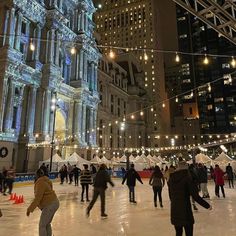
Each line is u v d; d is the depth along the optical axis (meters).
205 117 130.50
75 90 58.41
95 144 63.34
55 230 9.72
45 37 51.53
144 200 19.12
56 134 58.56
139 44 125.25
